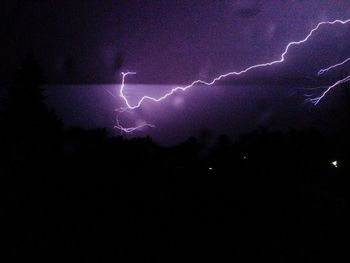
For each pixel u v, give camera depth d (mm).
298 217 4938
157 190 5453
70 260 3486
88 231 4062
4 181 4879
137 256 3693
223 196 5590
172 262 3646
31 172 5195
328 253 3967
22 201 4480
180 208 4973
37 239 3770
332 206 5328
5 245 3588
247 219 4824
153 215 4680
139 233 4176
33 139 5988
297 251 4004
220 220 4762
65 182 5113
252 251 3975
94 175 5465
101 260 3551
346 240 4289
